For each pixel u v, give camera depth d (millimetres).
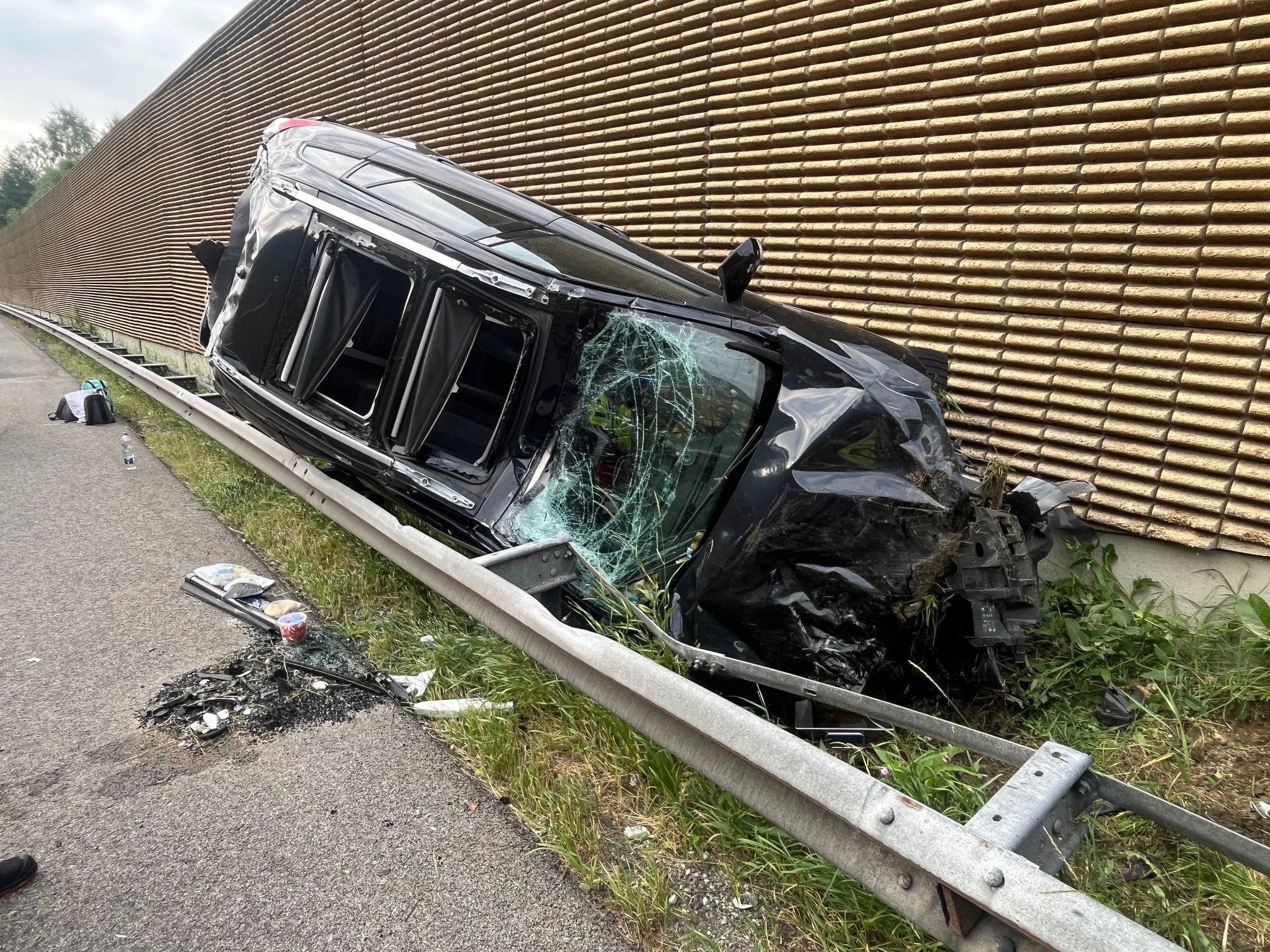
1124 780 2520
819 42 4891
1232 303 3359
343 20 9938
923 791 2082
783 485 2637
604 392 3080
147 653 3172
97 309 20328
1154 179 3568
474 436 3613
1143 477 3643
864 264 4875
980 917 1368
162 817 2230
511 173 7809
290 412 3623
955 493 2703
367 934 1864
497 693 2807
